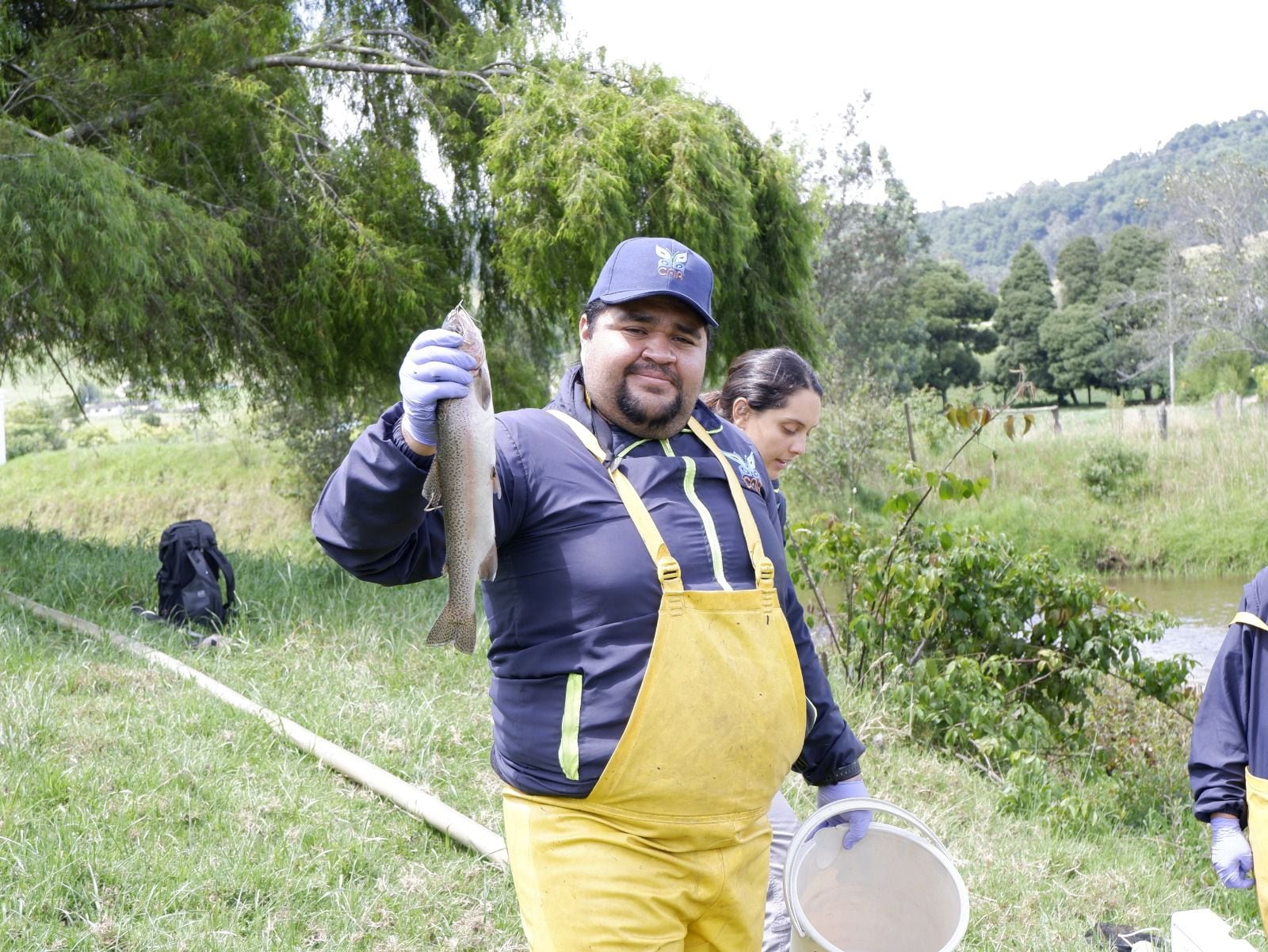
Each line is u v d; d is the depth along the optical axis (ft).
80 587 27.50
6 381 42.32
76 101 35.06
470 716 19.11
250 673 20.94
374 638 23.75
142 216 30.68
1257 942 16.17
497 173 35.14
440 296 37.93
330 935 12.01
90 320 32.27
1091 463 81.20
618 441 8.02
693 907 7.85
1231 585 68.59
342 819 14.61
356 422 65.05
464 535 7.23
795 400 11.77
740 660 7.68
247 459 84.17
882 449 86.07
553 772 7.64
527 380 41.34
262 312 37.27
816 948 8.63
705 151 34.35
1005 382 215.92
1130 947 14.06
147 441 90.38
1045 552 26.17
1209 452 81.66
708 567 7.84
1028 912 14.76
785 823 10.79
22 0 37.47
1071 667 25.70
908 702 23.35
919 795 19.10
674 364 7.94
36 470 87.61
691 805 7.57
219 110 35.27
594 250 33.12
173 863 12.91
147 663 20.72
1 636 21.66
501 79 37.19
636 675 7.50
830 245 120.26
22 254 28.30
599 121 34.06
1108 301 199.62
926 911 9.52
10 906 11.70
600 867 7.52
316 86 39.55
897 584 24.57
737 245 35.29
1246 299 145.79
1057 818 19.44
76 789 14.48
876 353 123.65
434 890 13.09
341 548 7.35
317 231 36.17
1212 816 12.18
